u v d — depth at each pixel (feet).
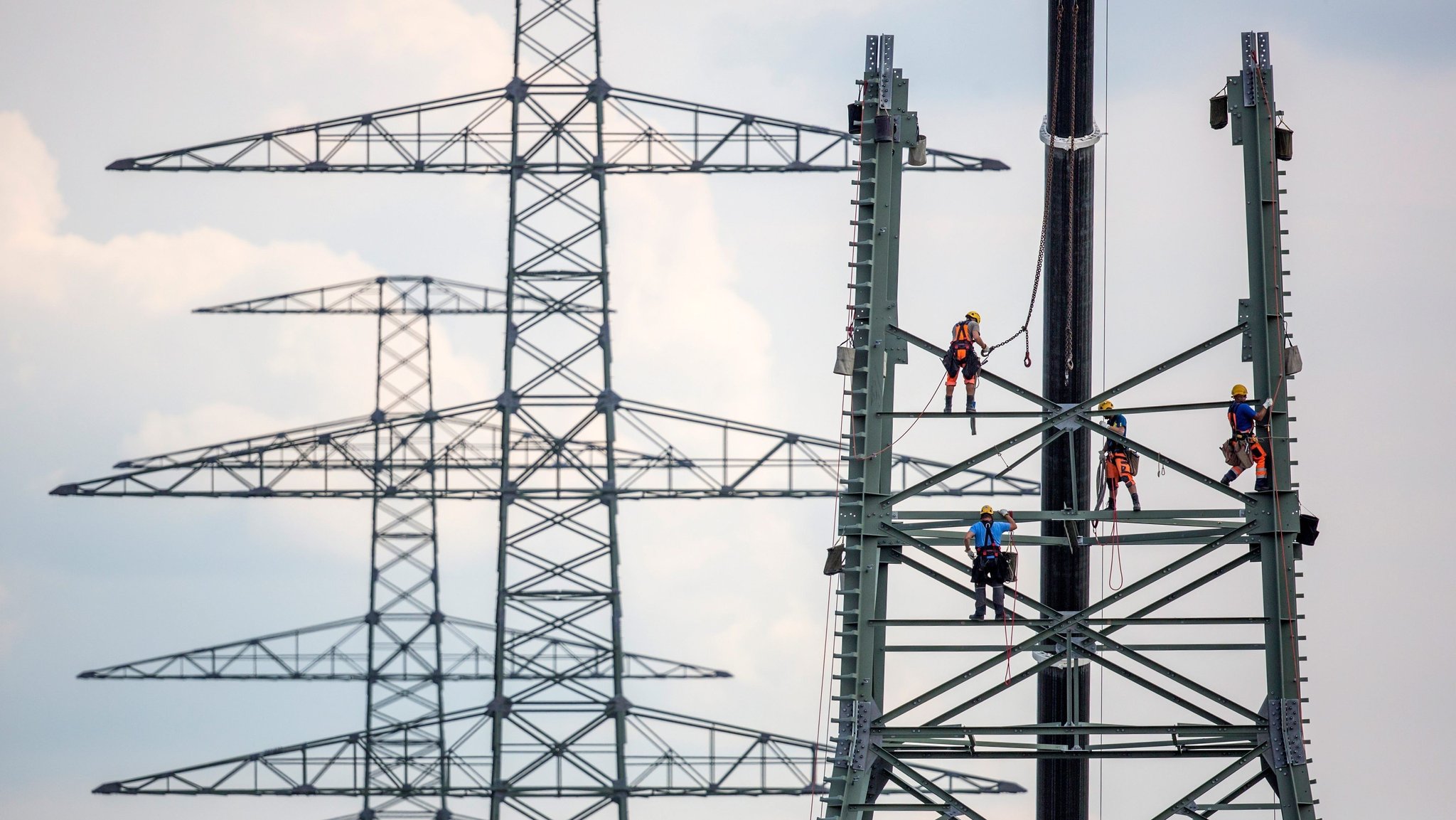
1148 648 390.42
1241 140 401.70
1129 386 395.96
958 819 386.73
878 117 400.26
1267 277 395.75
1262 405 392.47
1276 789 386.11
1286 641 387.14
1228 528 395.75
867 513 396.37
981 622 393.91
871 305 400.88
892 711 390.21
